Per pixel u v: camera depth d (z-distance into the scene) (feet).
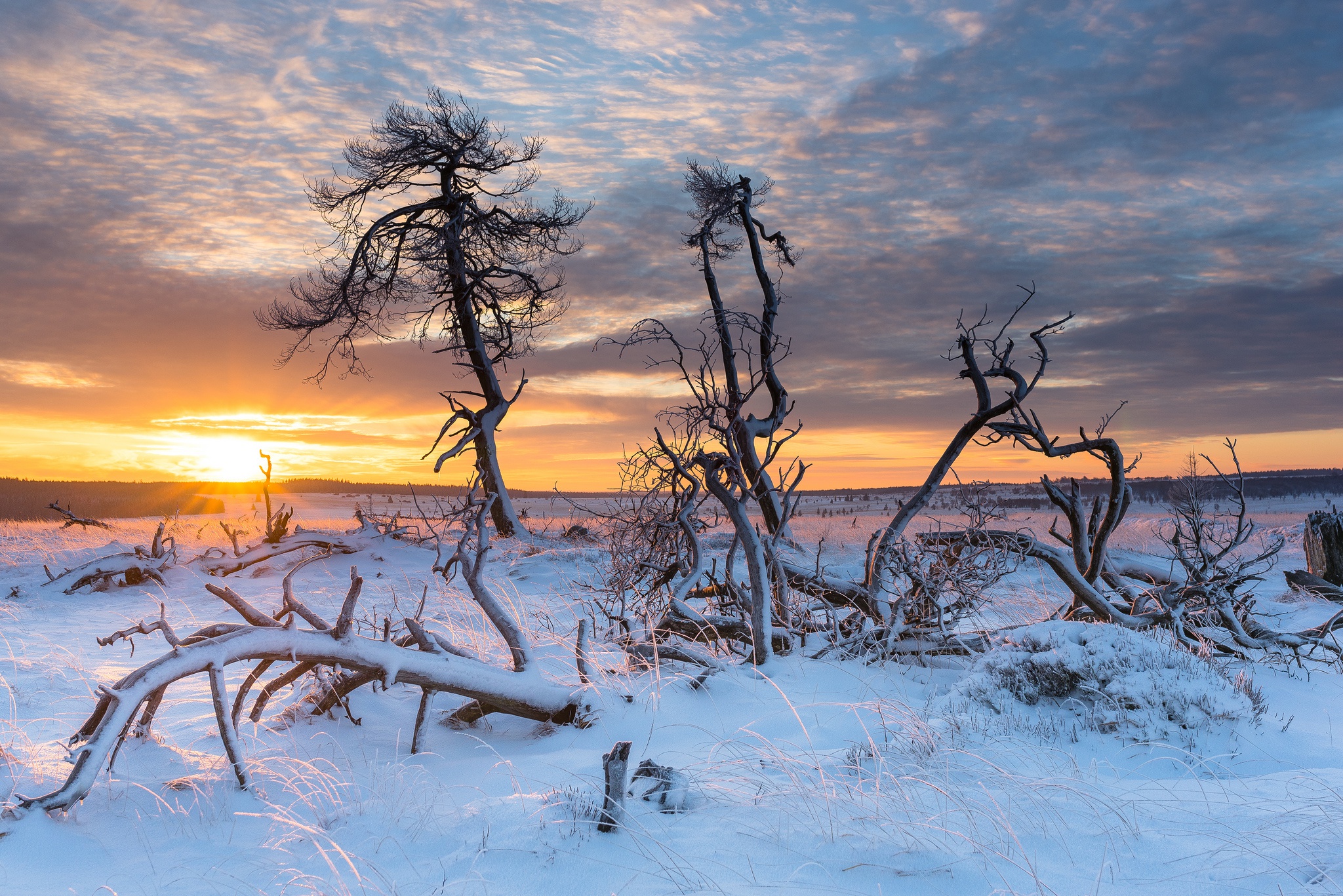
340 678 19.69
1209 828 11.66
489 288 95.20
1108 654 19.06
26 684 23.36
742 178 35.14
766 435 29.07
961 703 18.79
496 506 83.05
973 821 11.91
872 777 14.03
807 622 28.58
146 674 14.94
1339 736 18.21
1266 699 20.94
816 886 10.28
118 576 56.49
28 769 15.30
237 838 12.92
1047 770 14.87
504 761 16.96
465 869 11.12
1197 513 29.01
